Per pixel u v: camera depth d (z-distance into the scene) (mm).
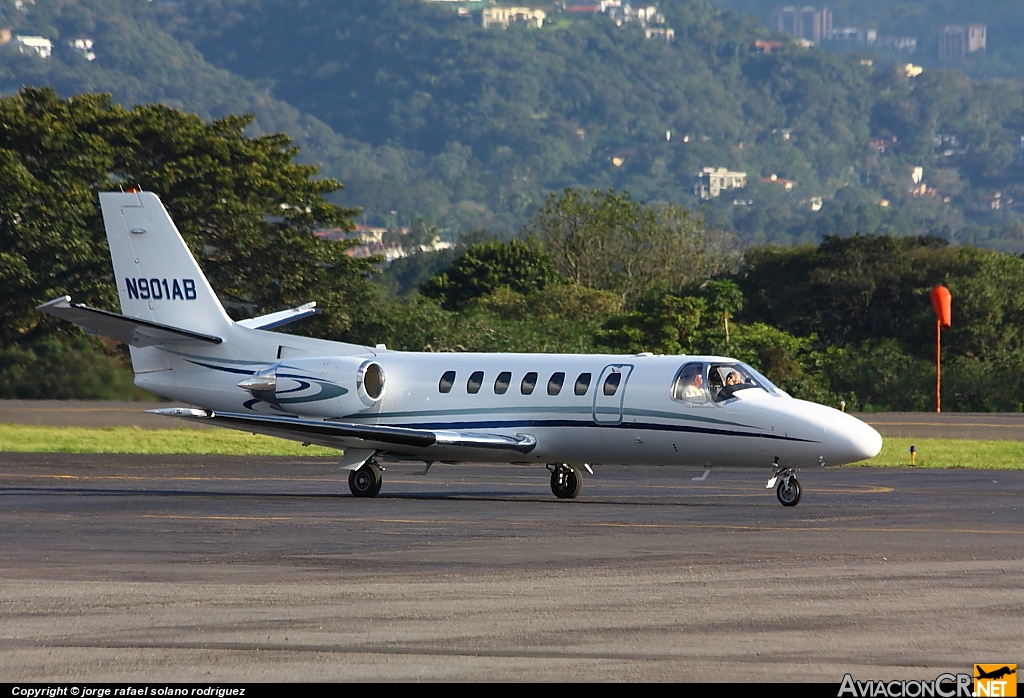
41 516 71938
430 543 61531
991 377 195000
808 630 43594
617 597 48656
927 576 52656
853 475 101125
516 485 93375
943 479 97312
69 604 47531
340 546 60625
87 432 129875
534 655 40656
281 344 92750
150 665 39719
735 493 88188
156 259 95312
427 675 38688
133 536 63938
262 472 101312
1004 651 41125
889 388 192000
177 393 94688
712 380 80438
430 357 89250
